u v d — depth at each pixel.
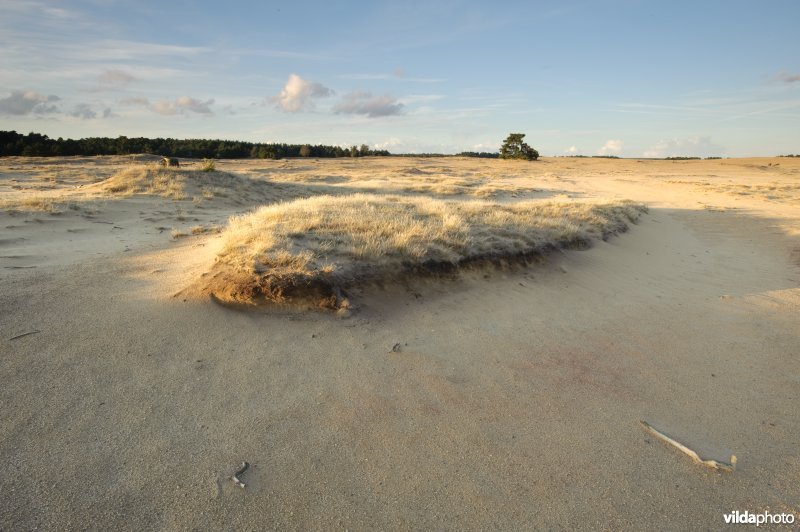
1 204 12.85
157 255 8.70
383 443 3.57
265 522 2.78
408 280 7.00
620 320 6.77
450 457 3.46
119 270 7.30
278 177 39.34
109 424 3.53
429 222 9.96
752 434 4.01
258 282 5.84
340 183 34.25
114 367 4.27
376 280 6.68
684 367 5.29
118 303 5.65
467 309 6.59
